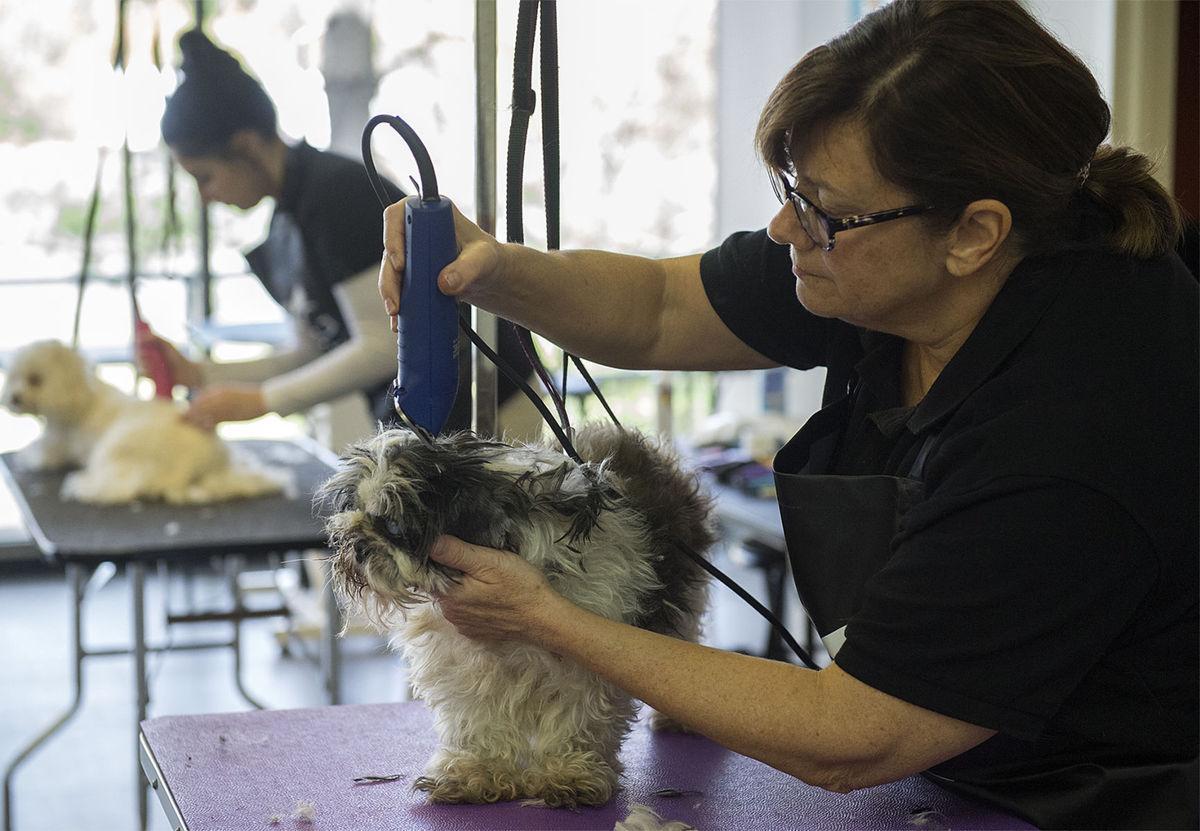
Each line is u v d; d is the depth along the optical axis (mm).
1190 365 1027
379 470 1025
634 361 1402
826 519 1179
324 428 4164
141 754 1360
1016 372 1042
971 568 974
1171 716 1053
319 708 1414
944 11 1031
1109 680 1050
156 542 2363
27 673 4129
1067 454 974
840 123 1028
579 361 1392
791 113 1043
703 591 1360
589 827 1080
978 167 1001
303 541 2434
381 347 2643
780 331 1393
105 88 3771
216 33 4371
